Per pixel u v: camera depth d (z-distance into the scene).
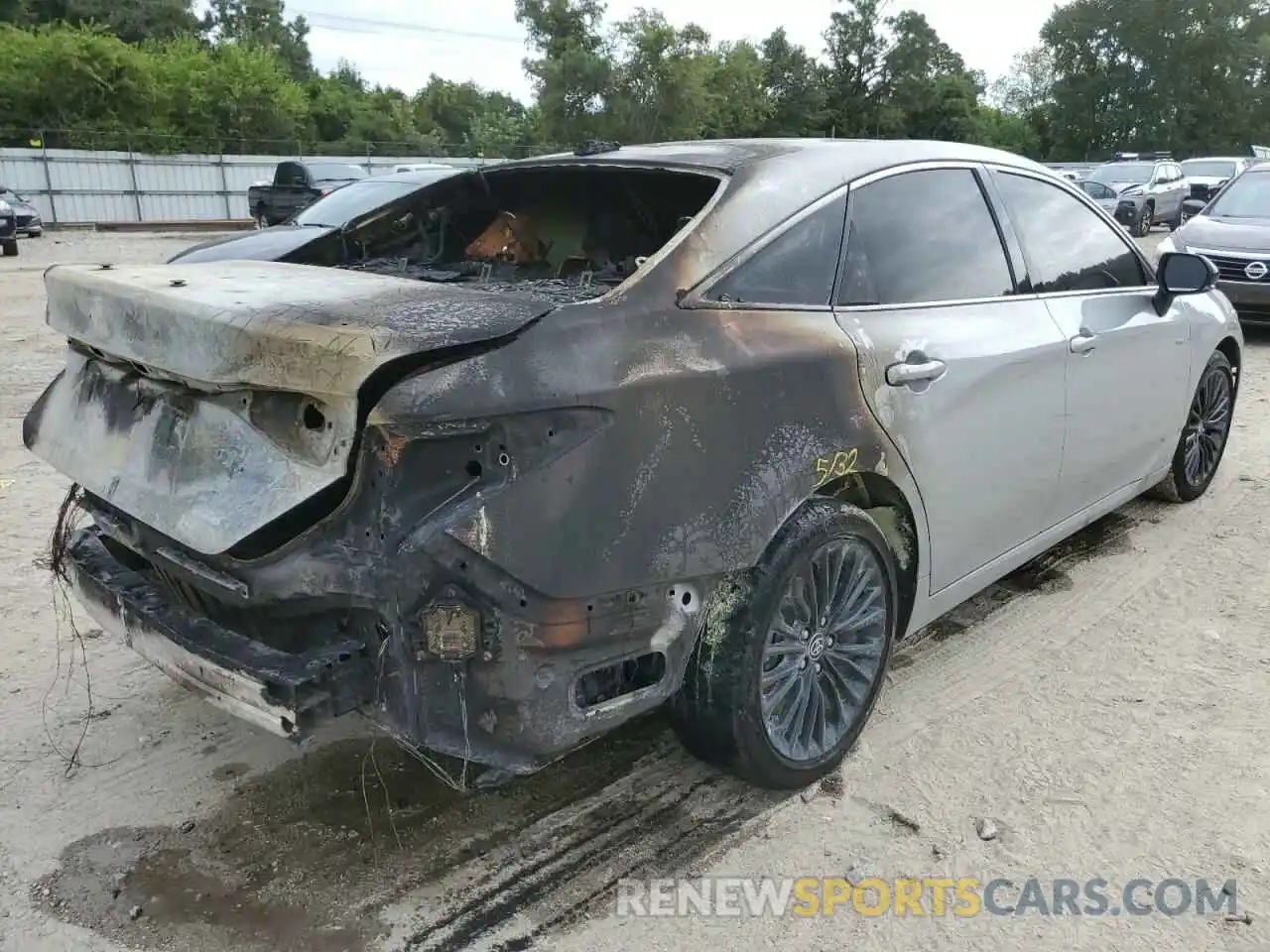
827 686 3.06
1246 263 10.00
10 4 54.25
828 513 2.86
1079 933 2.49
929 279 3.35
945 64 64.75
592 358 2.36
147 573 2.82
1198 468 5.39
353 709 2.34
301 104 50.97
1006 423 3.52
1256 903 2.58
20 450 6.31
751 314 2.74
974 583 3.67
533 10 45.31
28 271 17.38
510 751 2.33
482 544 2.19
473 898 2.60
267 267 3.16
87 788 3.03
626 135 44.69
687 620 2.54
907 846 2.80
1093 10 67.12
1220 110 66.94
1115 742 3.29
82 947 2.43
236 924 2.51
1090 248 4.27
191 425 2.52
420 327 2.22
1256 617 4.17
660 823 2.90
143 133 41.47
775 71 59.94
